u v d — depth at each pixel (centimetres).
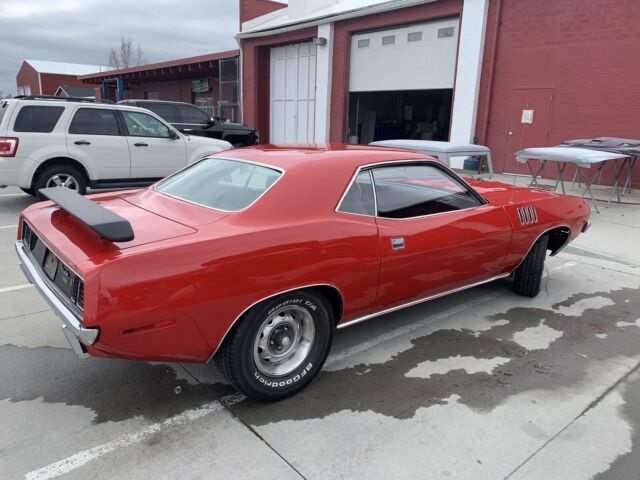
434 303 457
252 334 271
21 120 776
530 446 258
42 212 328
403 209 345
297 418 280
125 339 233
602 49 1070
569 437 266
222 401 295
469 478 235
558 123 1165
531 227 431
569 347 373
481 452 253
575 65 1118
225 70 2325
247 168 330
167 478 231
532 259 452
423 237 345
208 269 249
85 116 831
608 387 317
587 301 467
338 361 347
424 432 268
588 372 336
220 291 252
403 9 1469
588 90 1105
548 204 455
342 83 1730
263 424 274
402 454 251
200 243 251
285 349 293
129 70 2873
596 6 1066
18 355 342
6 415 276
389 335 389
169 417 278
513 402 298
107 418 276
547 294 484
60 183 820
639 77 1026
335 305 318
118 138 862
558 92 1154
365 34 1641
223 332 261
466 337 387
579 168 980
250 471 237
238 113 2288
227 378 281
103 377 318
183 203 318
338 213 307
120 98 2975
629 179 1012
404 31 1513
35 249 315
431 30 1438
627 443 262
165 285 237
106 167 855
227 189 316
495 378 326
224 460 244
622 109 1059
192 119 1353
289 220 287
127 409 285
